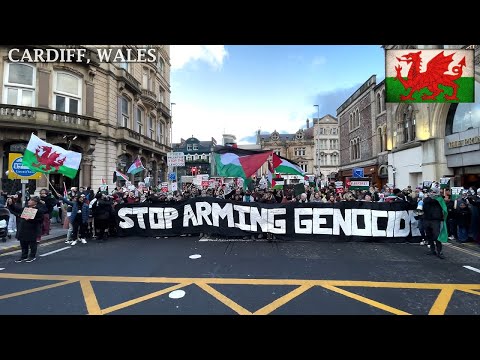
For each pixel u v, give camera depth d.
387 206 8.07
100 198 8.71
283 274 5.21
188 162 52.97
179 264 5.87
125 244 7.91
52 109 15.02
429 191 6.82
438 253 6.38
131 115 21.42
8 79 13.85
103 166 17.69
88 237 8.96
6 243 7.98
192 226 8.83
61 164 8.48
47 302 4.05
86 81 16.56
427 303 3.96
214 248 7.32
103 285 4.70
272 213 8.41
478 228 7.45
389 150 20.45
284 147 61.72
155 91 26.75
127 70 21.78
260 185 15.98
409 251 7.02
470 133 12.95
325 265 5.78
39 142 8.33
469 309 3.78
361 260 6.16
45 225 9.00
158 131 27.78
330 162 54.56
